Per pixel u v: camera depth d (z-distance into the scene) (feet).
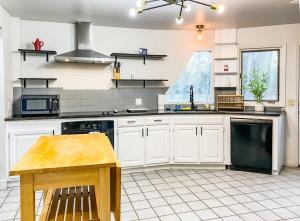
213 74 16.39
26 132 11.98
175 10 12.22
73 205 6.22
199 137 14.34
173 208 9.64
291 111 15.06
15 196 10.85
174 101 16.66
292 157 15.12
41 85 14.25
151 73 16.21
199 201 10.23
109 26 15.26
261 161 13.56
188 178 12.94
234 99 15.25
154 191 11.27
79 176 5.60
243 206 9.77
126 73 15.79
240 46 15.88
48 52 13.66
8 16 12.70
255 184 12.03
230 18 13.60
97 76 15.25
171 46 16.33
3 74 11.64
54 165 5.34
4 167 11.69
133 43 15.79
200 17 13.38
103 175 5.65
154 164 14.20
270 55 15.61
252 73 15.43
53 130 12.38
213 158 14.35
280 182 12.29
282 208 9.59
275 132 13.24
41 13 12.71
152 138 14.07
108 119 13.28
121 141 13.52
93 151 6.51
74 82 14.84
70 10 12.24
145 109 15.56
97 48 15.17
